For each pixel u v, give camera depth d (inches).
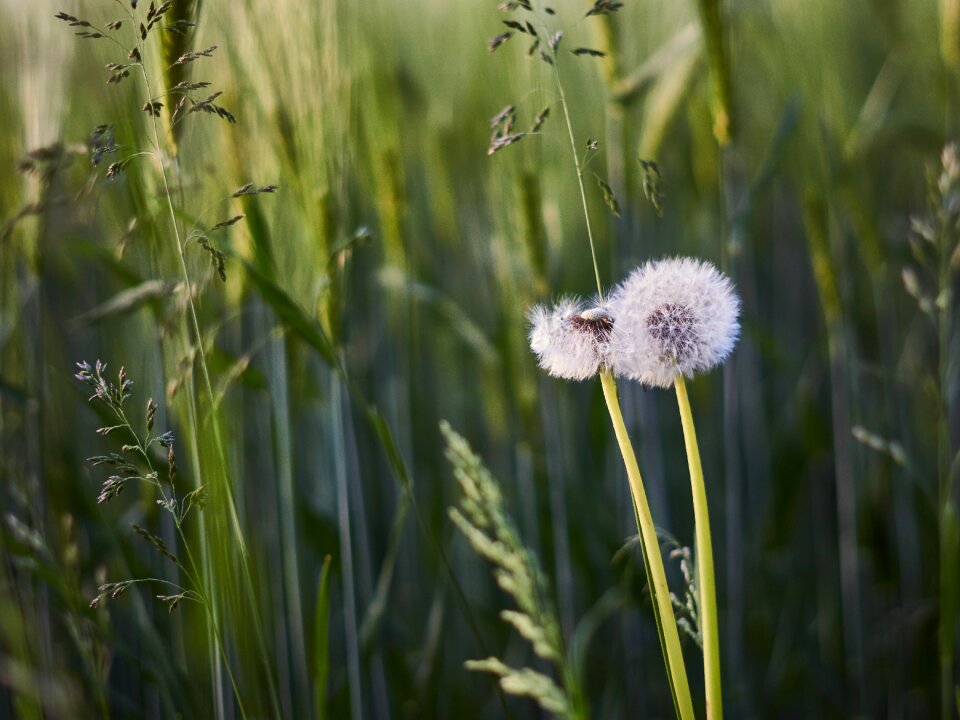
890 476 42.1
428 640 33.1
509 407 40.1
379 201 32.9
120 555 29.3
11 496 33.4
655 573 20.0
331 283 26.4
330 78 26.0
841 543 39.4
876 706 39.7
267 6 25.6
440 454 41.5
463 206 43.1
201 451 23.7
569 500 37.2
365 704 31.7
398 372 38.4
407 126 42.4
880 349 43.6
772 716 39.1
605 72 32.5
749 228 44.1
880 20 44.5
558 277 34.9
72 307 40.6
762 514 42.5
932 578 41.9
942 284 28.8
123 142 24.8
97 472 34.6
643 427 36.0
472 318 44.9
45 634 30.5
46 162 26.0
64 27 28.1
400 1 45.2
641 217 42.8
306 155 25.9
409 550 39.4
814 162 36.5
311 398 36.1
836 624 42.8
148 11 22.7
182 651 29.5
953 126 40.5
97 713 31.3
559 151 34.1
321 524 30.4
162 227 24.9
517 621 22.8
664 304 19.8
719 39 29.3
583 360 19.8
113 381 34.6
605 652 40.6
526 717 37.9
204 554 24.3
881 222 45.4
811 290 50.8
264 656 24.6
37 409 30.6
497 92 33.5
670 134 43.3
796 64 37.9
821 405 47.1
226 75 26.0
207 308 29.4
